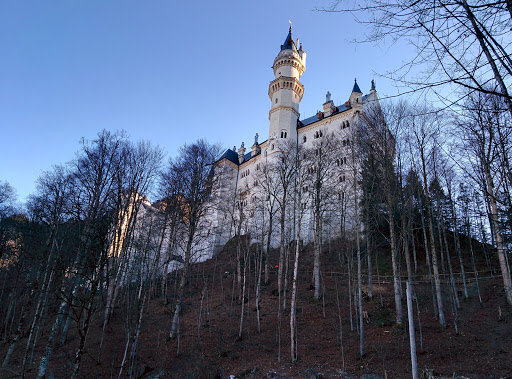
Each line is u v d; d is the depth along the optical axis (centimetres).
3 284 3197
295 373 1792
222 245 5600
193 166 2925
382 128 2252
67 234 2302
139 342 2425
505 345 1727
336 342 2142
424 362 1709
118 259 2756
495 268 3169
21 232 2892
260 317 2784
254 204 5175
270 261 4478
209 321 2725
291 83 6844
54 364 2167
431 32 538
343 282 3362
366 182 2553
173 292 3803
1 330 3105
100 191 2255
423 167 2253
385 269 3675
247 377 1830
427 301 2683
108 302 2325
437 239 4003
